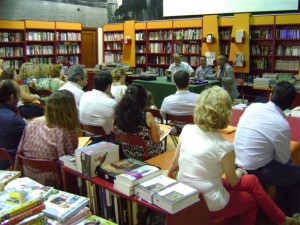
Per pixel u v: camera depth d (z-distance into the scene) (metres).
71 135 2.39
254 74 7.96
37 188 1.89
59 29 9.67
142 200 1.80
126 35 9.86
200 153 1.87
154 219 2.10
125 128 2.61
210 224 1.96
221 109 1.87
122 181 1.87
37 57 9.34
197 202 1.79
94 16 11.06
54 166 2.27
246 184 2.10
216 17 7.95
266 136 2.38
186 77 3.80
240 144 2.50
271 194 2.79
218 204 1.91
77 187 2.30
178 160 2.04
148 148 2.68
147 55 9.66
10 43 8.83
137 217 2.08
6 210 1.52
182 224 1.74
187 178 1.93
